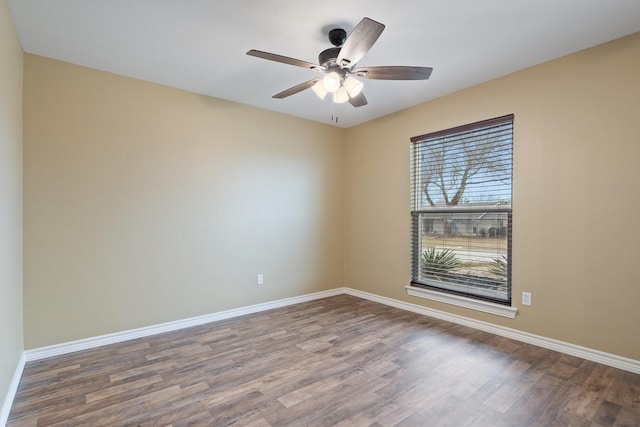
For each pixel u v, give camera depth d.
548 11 2.03
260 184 3.84
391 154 4.02
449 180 3.47
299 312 3.78
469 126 3.22
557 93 2.65
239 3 1.95
